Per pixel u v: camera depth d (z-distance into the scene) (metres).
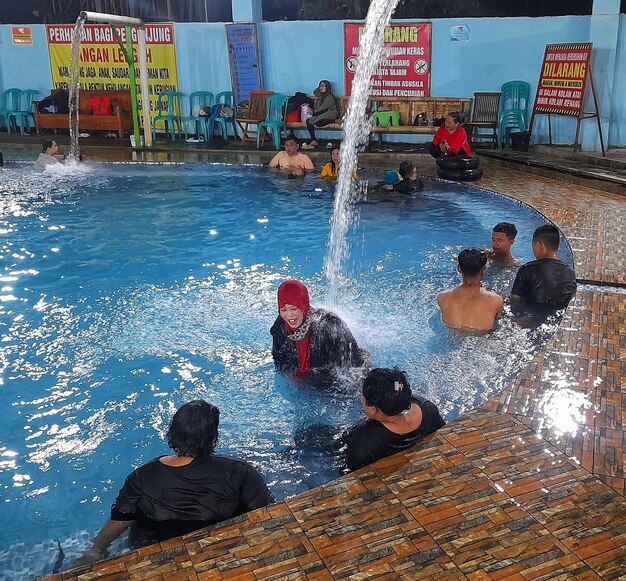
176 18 16.94
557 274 5.46
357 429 3.43
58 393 4.61
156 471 2.99
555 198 9.40
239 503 3.03
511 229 6.57
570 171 10.66
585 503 2.92
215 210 9.48
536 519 2.82
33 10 17.39
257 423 4.14
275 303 6.07
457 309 5.20
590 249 6.88
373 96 14.30
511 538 2.71
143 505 2.99
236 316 5.80
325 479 3.60
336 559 2.63
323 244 7.84
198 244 7.92
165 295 6.33
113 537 3.03
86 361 5.04
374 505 2.94
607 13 11.70
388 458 3.29
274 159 12.13
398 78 14.09
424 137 14.27
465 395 4.31
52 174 11.79
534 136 13.41
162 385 4.68
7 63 16.19
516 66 13.39
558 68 11.98
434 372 4.60
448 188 10.53
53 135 15.85
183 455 3.00
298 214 9.21
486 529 2.77
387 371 3.36
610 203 9.03
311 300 6.04
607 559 2.60
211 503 2.97
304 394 4.43
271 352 5.09
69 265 7.20
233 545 2.72
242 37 14.51
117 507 3.04
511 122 13.34
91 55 15.73
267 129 14.67
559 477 3.11
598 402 3.82
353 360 4.52
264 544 2.72
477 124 13.23
